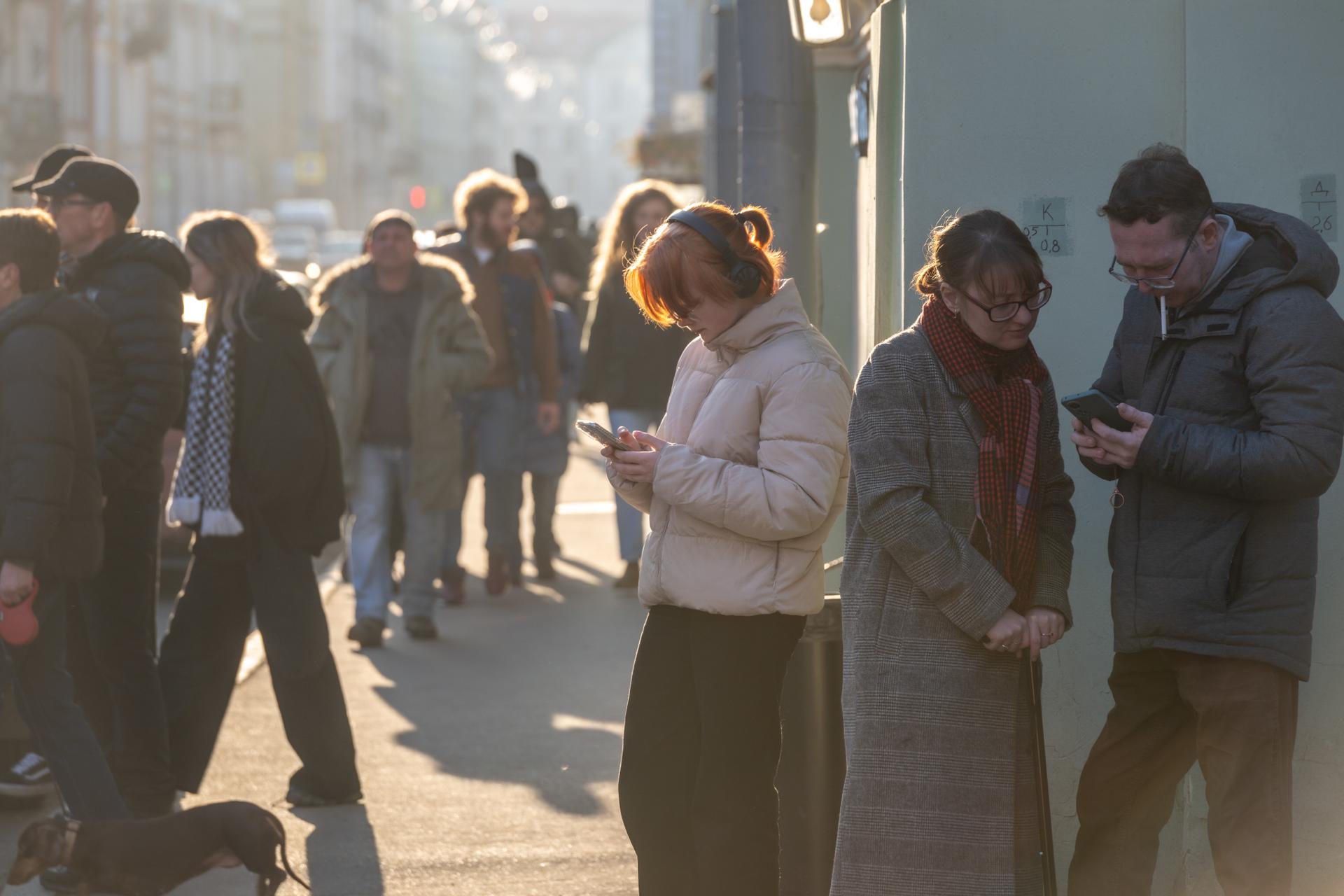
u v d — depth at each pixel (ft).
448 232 59.67
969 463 18.52
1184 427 18.45
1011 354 18.81
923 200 23.27
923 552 18.19
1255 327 18.44
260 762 33.32
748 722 20.39
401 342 45.24
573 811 29.84
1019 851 18.79
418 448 45.42
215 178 370.32
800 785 22.56
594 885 25.90
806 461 19.75
